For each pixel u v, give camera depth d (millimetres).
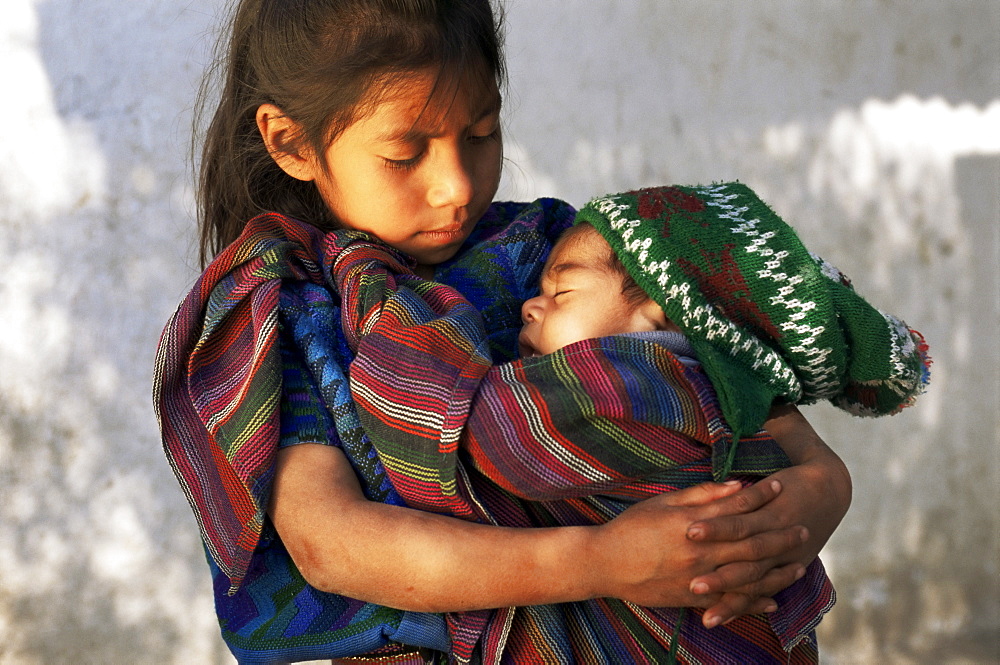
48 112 3453
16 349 3480
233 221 1495
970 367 4266
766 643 1184
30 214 3467
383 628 1133
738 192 1320
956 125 4129
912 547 4258
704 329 1213
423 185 1278
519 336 1352
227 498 1157
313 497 1091
